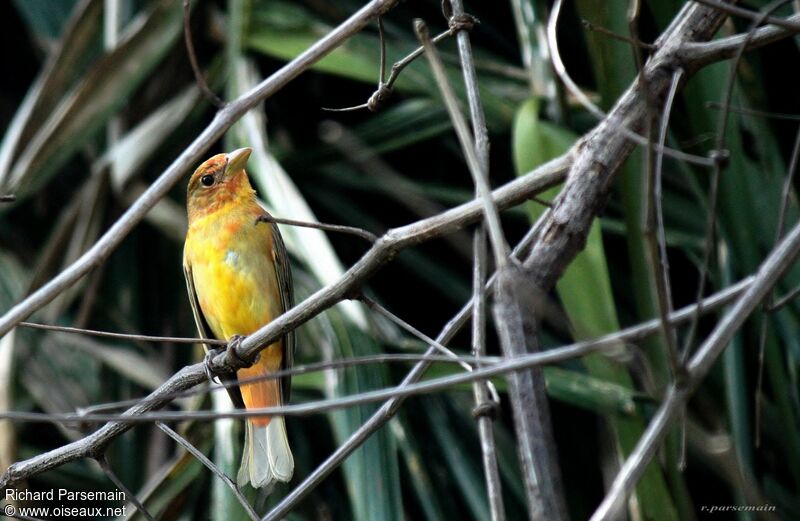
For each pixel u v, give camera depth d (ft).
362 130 42.37
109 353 41.91
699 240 37.76
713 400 35.73
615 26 29.40
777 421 35.17
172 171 23.81
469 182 44.83
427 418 36.70
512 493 36.06
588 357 30.53
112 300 44.32
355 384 30.50
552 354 16.48
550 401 39.99
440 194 42.47
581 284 29.01
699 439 32.12
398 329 40.45
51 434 42.91
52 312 42.68
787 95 38.34
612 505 15.47
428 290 43.21
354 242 43.50
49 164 40.73
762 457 35.22
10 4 53.78
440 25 43.96
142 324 44.16
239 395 32.78
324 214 43.75
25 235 48.55
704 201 31.83
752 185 32.58
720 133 19.07
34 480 40.19
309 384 33.86
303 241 33.42
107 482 40.29
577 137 31.94
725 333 16.55
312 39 40.34
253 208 33.55
